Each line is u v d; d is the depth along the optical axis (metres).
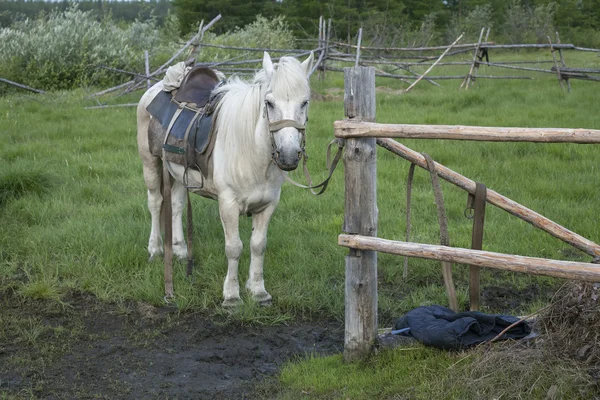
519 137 3.64
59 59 16.25
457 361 3.88
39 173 7.89
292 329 4.91
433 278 5.75
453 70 19.55
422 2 35.50
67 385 4.09
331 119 11.70
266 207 5.00
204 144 4.92
